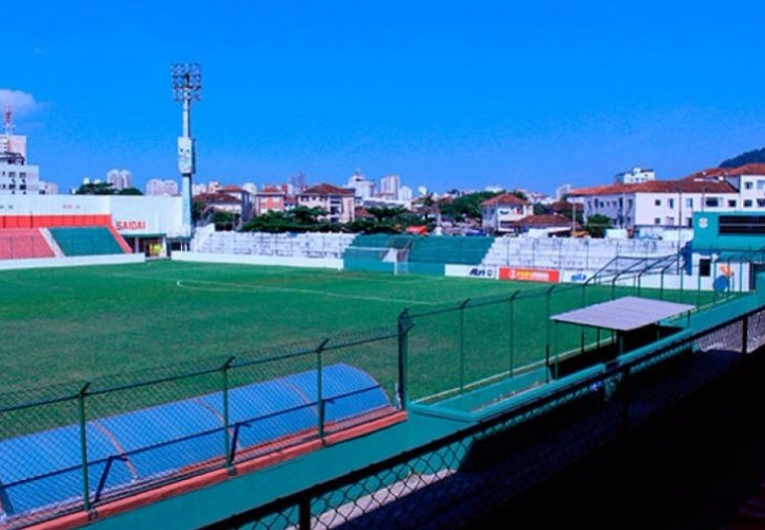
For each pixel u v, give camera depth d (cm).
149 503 1216
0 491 1123
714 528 771
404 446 1641
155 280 6047
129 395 2027
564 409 1281
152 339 3225
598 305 2294
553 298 4447
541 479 933
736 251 4859
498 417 679
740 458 952
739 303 3444
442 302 4506
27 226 8225
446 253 7556
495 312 3872
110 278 6225
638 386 1303
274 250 8731
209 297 4838
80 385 2323
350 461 1523
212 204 17350
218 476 1308
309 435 1484
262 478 1371
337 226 12356
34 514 1121
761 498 830
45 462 1196
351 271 6975
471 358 2630
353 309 4209
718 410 1036
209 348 3005
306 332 3406
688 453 947
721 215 5528
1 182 19138
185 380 2216
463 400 1892
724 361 1405
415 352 2744
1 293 5069
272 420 1474
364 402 1642
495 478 1112
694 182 12700
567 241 6856
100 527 1160
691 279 4978
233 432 1406
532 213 17212
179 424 1373
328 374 1684
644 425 887
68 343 3127
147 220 9081
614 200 13612
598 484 793
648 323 2048
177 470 1289
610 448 826
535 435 1275
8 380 2433
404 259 7488
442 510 964
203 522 1289
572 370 2345
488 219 17212
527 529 722
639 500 835
